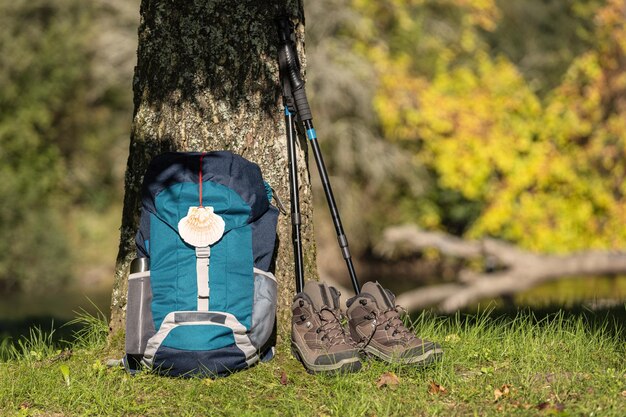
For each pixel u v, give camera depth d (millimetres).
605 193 15086
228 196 4266
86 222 18625
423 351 4285
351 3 15359
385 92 15258
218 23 4711
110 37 17016
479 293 11148
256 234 4371
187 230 4195
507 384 4180
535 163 15180
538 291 12906
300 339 4371
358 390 4133
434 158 15609
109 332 4844
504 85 15633
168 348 4176
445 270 16391
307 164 4957
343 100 15312
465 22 16219
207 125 4723
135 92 4855
